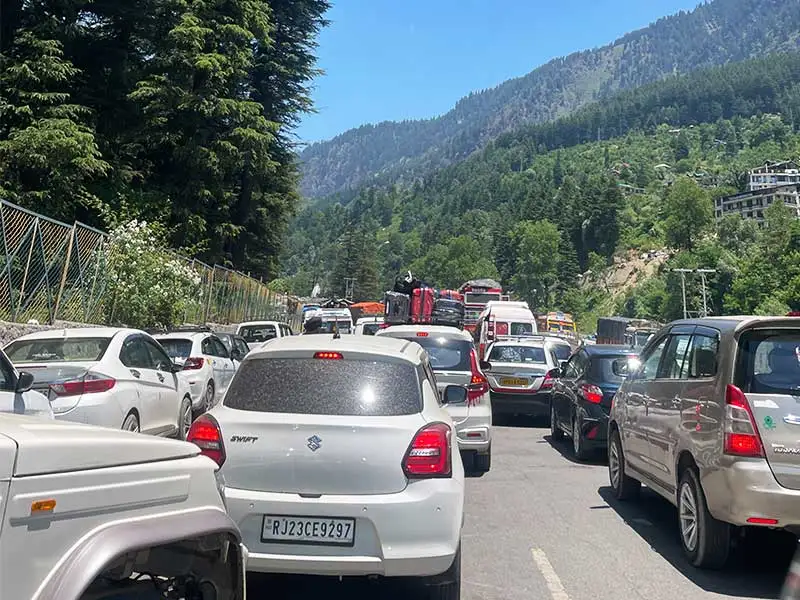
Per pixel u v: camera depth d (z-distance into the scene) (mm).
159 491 3002
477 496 9078
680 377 7039
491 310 36562
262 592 5594
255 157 31328
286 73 39844
